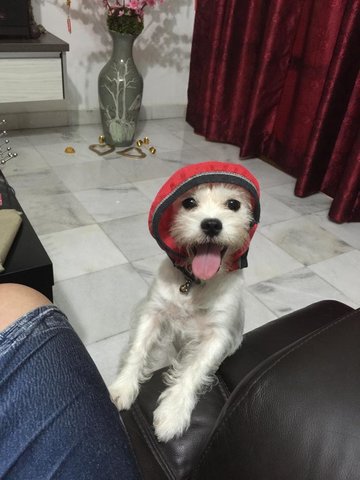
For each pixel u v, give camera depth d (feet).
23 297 2.21
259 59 8.75
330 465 1.16
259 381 1.38
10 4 7.38
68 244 6.13
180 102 11.88
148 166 8.79
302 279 5.99
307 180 8.02
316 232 7.15
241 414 1.37
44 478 1.51
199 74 10.71
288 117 8.96
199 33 10.31
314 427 1.23
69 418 1.69
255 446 1.31
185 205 3.18
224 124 10.30
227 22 9.07
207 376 2.93
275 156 9.54
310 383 1.32
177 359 3.60
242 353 2.75
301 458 1.21
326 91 7.18
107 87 8.75
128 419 2.41
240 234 3.09
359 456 1.16
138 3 8.02
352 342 1.43
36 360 1.86
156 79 11.17
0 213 3.87
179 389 2.80
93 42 9.77
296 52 8.48
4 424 1.65
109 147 9.37
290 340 2.74
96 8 9.40
